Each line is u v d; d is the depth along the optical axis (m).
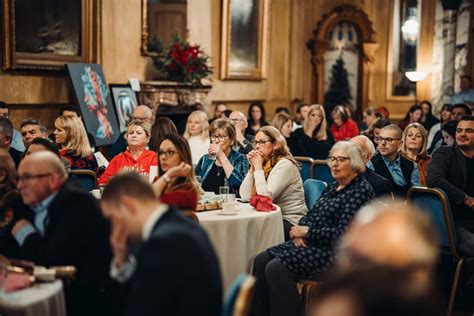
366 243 1.83
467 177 5.95
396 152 6.23
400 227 1.84
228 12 12.50
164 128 7.19
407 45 15.76
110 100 9.55
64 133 6.42
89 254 3.57
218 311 2.95
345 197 4.68
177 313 2.84
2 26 8.08
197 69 10.70
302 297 4.93
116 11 9.88
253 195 5.77
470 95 13.30
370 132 9.74
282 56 14.50
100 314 3.57
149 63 10.61
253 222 5.11
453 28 15.44
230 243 5.00
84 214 3.55
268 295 4.98
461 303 5.95
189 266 2.84
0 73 8.14
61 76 8.97
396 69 15.83
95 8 9.52
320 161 7.37
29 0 8.45
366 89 15.47
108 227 3.58
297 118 11.70
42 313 3.20
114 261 3.14
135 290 2.84
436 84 15.61
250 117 11.09
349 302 1.71
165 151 4.53
